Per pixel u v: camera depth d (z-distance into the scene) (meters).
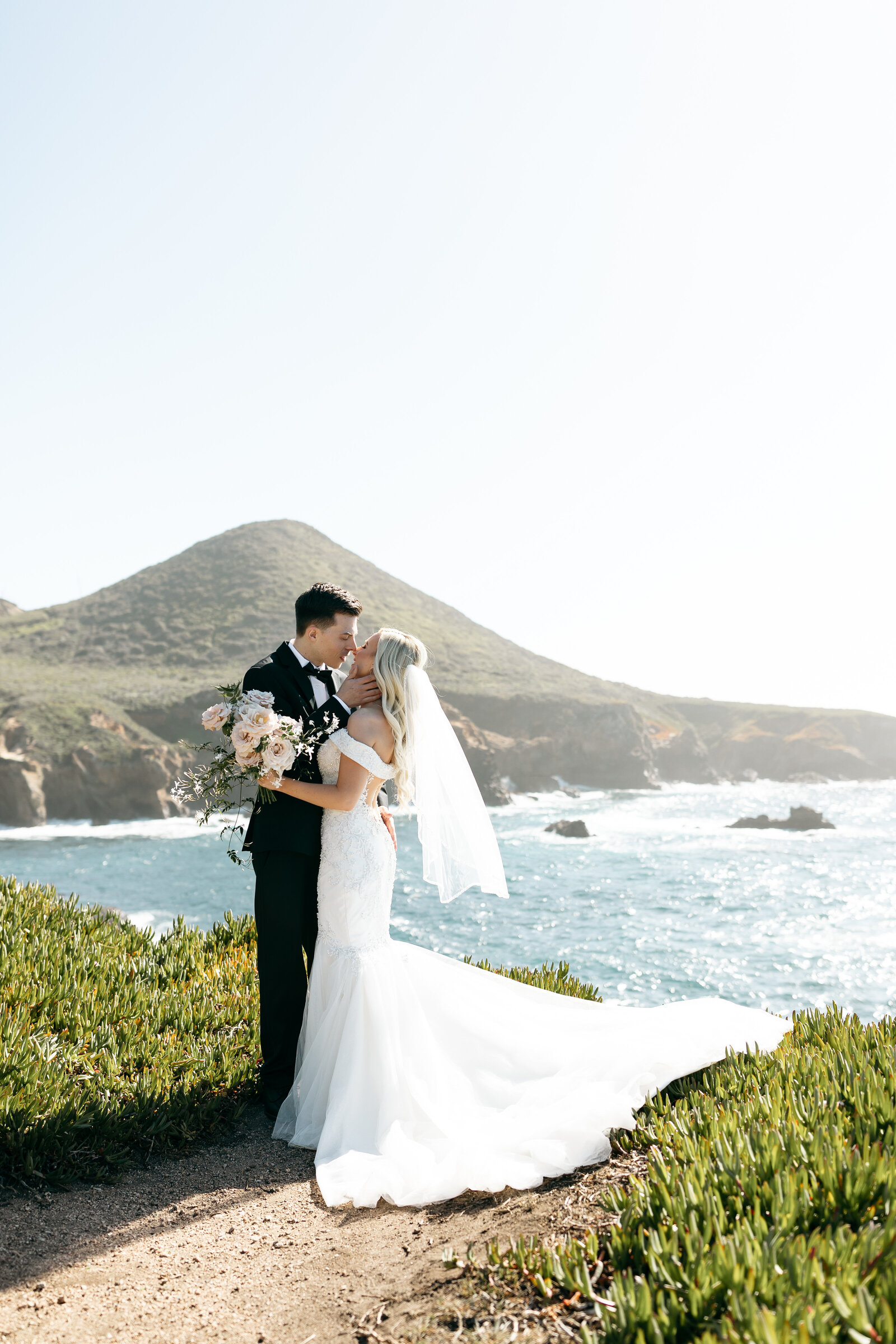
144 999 6.25
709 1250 2.44
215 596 134.88
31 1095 4.31
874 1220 2.55
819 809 85.12
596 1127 3.85
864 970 22.08
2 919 7.57
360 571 159.75
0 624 128.88
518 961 23.56
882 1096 3.41
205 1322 2.88
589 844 52.16
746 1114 3.52
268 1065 4.98
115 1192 4.00
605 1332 2.27
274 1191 4.02
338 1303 2.92
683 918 29.55
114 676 107.00
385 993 4.59
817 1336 1.93
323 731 4.92
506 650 153.25
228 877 38.12
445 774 5.00
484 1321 2.59
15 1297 3.07
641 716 121.44
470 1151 3.80
